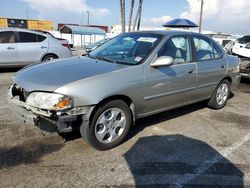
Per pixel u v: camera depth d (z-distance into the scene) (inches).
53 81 134.1
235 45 535.5
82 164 134.2
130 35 193.3
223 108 235.9
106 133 147.5
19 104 138.9
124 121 153.7
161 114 210.1
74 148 148.8
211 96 220.5
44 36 389.7
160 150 152.7
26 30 376.2
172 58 161.5
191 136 173.6
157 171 131.5
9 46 359.6
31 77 142.5
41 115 130.6
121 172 129.2
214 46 215.8
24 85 138.3
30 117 133.0
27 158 137.1
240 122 203.3
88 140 141.7
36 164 132.2
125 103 151.6
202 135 176.1
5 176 121.6
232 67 228.1
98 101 136.1
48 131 132.3
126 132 156.2
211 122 200.2
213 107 226.2
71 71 145.3
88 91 133.6
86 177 124.0
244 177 130.0
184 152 151.7
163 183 122.6
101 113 142.2
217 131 184.1
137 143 159.6
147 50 166.6
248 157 149.6
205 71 199.9
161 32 185.0
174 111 219.1
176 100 183.9
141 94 157.4
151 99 164.6
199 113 218.7
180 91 183.2
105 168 131.8
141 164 137.0
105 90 138.6
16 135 161.3
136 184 120.8
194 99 201.3
